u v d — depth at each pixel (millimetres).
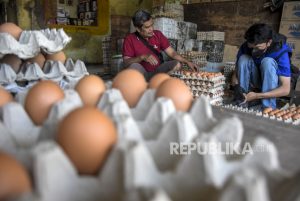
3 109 770
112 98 871
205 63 3262
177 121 681
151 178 520
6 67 1229
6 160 457
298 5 2936
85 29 4617
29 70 1276
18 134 753
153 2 4590
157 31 2535
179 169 562
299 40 2963
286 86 2090
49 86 840
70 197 493
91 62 4848
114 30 4703
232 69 2986
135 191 408
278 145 856
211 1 3809
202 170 537
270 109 1925
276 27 3260
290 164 731
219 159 563
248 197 411
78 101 852
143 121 820
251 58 2297
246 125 1036
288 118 1741
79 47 4645
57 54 1469
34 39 1216
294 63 3010
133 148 501
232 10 3625
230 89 2754
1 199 428
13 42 1152
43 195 459
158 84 1038
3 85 1214
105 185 515
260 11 3373
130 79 978
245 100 2158
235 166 583
